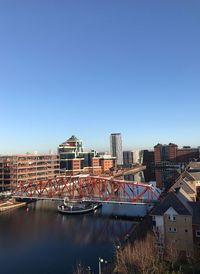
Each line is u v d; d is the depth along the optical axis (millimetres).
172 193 75688
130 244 73250
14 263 85312
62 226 124000
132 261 59719
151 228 81750
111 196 148875
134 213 142875
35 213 149000
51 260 86688
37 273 78188
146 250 61031
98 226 122250
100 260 68750
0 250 96562
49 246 99062
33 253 92750
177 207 70562
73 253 91688
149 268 55719
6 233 115500
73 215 143250
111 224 124812
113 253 88625
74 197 157750
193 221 68438
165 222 71000
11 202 167875
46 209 157875
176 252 65438
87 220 132875
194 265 61312
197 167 167750
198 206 73438
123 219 132250
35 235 111875
